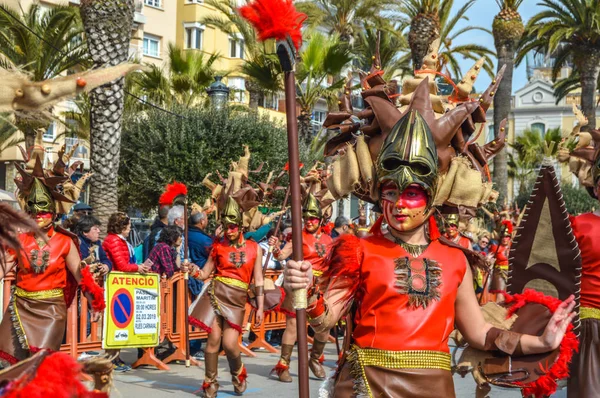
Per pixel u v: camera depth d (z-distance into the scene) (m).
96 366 2.77
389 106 4.35
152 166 20.62
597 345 5.46
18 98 2.32
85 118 22.27
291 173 3.72
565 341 4.21
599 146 6.05
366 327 4.02
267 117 22.16
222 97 22.05
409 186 4.02
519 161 47.78
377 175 4.14
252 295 8.31
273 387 8.72
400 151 4.02
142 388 8.41
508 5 27.27
